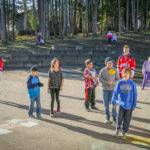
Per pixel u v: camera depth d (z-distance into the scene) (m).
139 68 15.98
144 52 22.75
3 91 9.38
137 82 11.88
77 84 11.12
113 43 26.53
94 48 23.48
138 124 5.54
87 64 6.75
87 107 6.73
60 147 4.09
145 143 4.34
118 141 4.42
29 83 5.87
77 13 51.72
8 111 6.61
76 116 6.17
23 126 5.29
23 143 4.27
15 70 15.62
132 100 4.48
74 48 23.20
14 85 10.67
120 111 4.59
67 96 8.67
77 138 4.55
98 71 15.44
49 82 6.16
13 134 4.75
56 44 27.06
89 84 6.61
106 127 5.29
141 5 46.25
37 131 4.95
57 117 6.06
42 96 8.62
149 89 10.12
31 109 6.06
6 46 26.23
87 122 5.64
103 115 6.31
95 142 4.35
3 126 5.27
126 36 31.70
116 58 19.77
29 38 42.28
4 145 4.17
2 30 29.14
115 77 5.64
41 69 16.48
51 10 45.03
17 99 8.12
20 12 42.78
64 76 13.31
